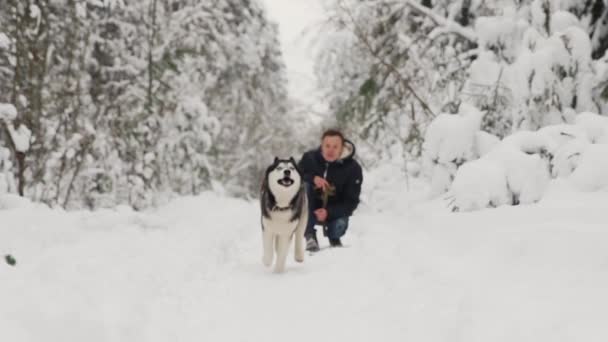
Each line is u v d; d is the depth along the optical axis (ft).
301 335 11.58
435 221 20.94
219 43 47.37
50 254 16.38
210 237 22.36
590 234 14.39
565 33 25.94
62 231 20.17
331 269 16.75
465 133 25.66
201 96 46.83
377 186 33.65
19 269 13.56
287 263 18.48
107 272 14.85
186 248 19.54
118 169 36.11
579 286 11.81
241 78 57.11
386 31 37.37
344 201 20.68
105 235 20.79
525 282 12.67
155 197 37.65
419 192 30.58
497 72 29.14
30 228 19.72
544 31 27.94
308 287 14.87
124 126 37.45
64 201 32.60
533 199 19.93
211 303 13.70
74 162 32.73
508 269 13.92
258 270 17.39
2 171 27.50
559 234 14.84
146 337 11.50
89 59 36.27
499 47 30.50
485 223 18.44
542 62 25.43
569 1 28.48
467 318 11.19
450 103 30.35
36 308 10.93
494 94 28.27
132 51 39.99
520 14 30.45
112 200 35.29
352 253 18.79
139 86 39.42
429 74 34.55
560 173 20.52
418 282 13.93
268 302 13.73
